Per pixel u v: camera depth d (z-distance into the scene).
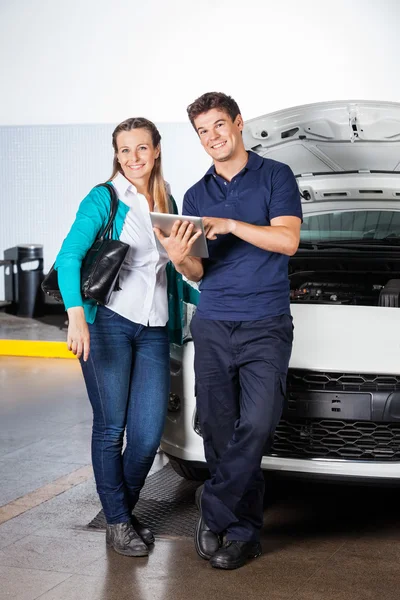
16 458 4.69
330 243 4.62
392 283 4.16
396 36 9.03
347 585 2.98
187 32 9.55
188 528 3.55
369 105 4.03
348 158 4.31
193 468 3.54
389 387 3.32
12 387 6.63
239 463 3.06
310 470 3.34
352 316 3.67
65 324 9.54
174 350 3.60
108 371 3.22
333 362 3.33
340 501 3.93
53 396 6.30
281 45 9.32
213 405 3.20
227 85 9.52
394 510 3.82
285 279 3.16
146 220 3.23
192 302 3.57
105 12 9.76
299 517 3.71
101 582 3.00
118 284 3.19
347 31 9.15
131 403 3.32
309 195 4.50
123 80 9.81
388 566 3.15
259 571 3.10
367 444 3.35
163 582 3.00
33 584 2.98
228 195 3.16
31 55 10.04
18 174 10.28
